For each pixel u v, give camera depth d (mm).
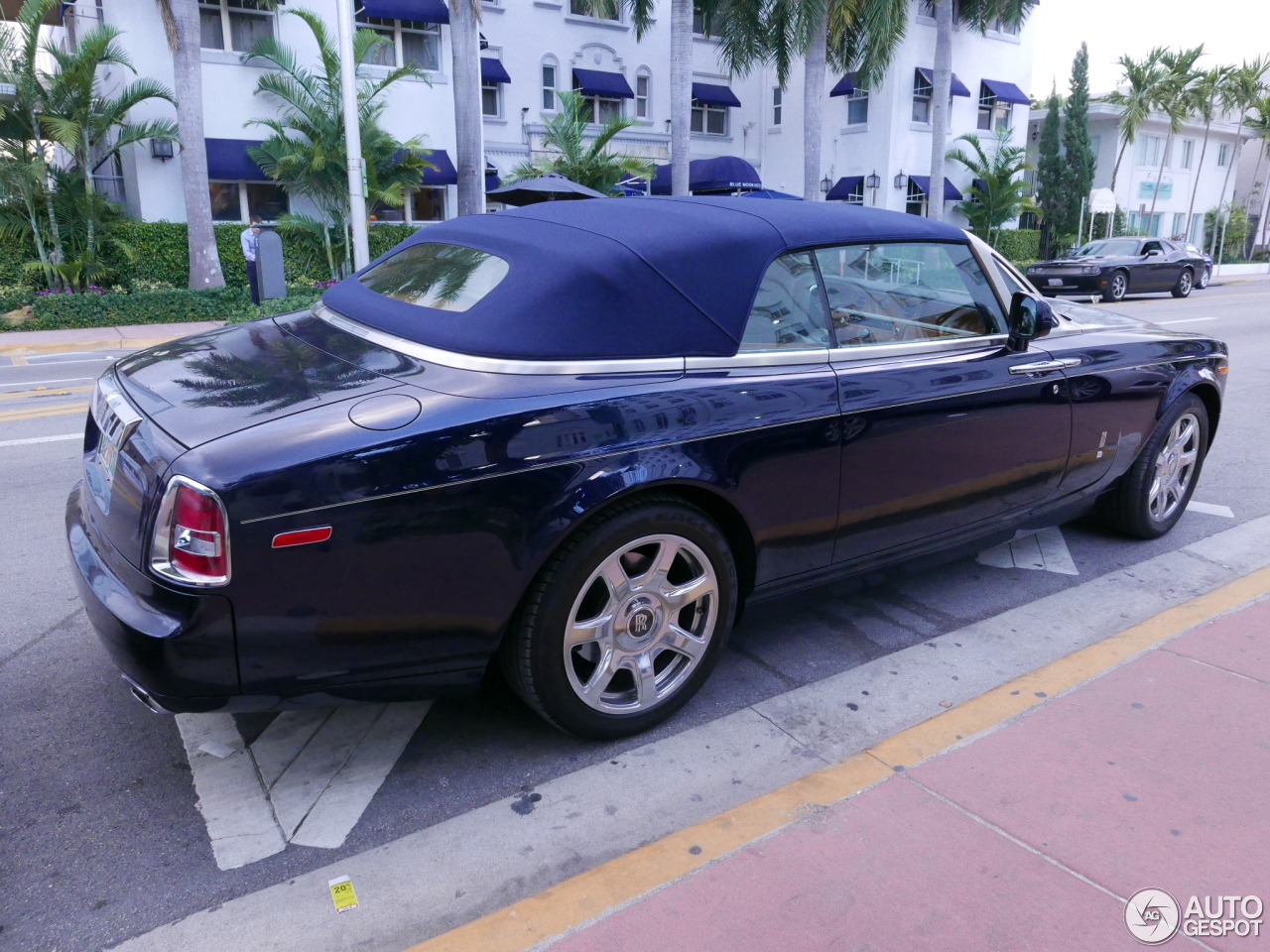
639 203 3289
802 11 21469
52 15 21609
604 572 2666
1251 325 14797
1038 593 4051
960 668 3369
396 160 20094
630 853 2336
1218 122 41094
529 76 24203
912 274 3432
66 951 2064
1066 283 21594
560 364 2617
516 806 2582
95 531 2627
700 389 2779
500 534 2439
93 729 2963
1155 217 40438
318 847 2416
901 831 2385
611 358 2705
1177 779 2586
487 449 2408
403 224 20438
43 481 5734
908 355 3348
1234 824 2404
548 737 2932
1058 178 35750
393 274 3332
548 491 2479
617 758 2814
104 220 17375
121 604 2287
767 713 3064
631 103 26484
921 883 2201
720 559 2895
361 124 18703
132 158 18891
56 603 3922
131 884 2279
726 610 2975
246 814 2549
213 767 2773
